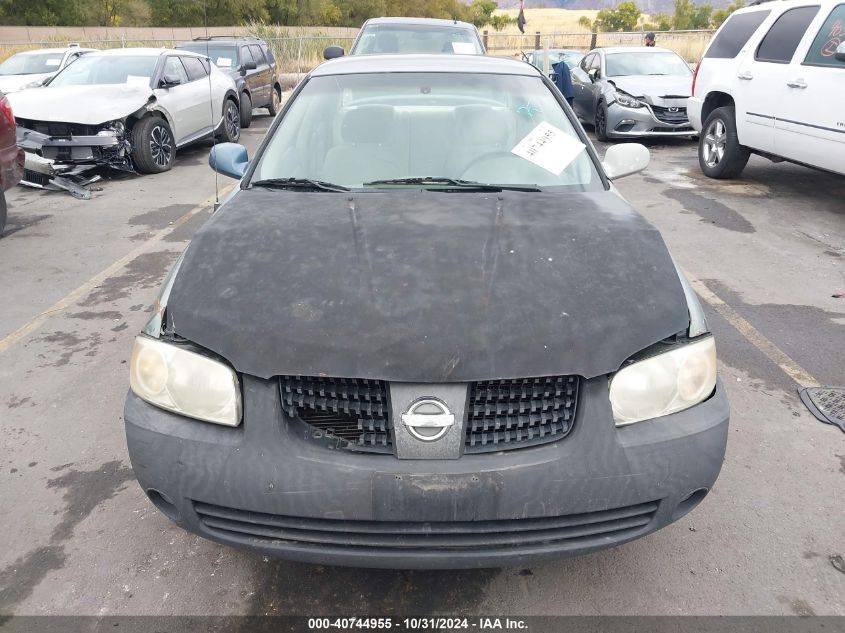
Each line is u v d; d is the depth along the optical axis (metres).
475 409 1.94
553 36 25.66
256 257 2.29
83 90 8.72
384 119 3.29
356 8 56.50
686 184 8.14
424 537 1.96
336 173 3.05
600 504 1.95
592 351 1.97
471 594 2.32
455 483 1.88
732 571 2.41
